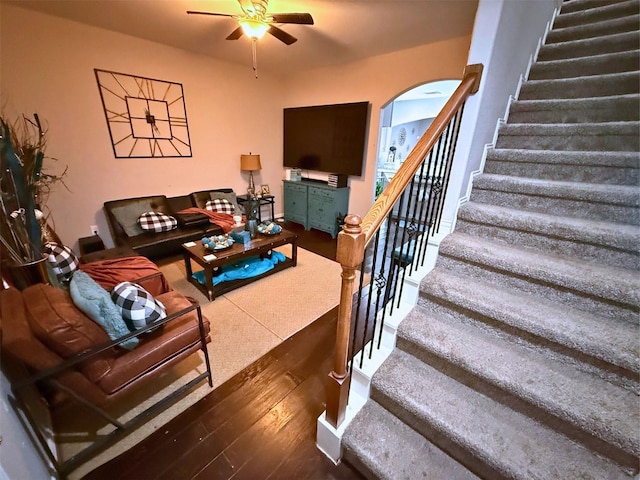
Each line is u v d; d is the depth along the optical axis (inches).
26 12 101.5
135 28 117.1
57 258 82.5
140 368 54.6
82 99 119.7
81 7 99.9
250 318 94.2
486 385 48.7
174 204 153.3
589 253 57.6
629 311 47.7
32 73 107.1
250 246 112.2
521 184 69.2
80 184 126.5
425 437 49.8
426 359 56.0
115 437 53.1
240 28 98.1
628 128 67.2
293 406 63.7
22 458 38.4
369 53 141.3
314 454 53.8
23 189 58.8
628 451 36.4
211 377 68.9
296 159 197.9
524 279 57.1
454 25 106.5
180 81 145.3
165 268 128.9
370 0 90.5
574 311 51.7
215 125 165.2
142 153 141.4
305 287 115.0
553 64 90.4
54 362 44.6
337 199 173.9
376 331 64.4
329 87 170.2
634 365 40.8
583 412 39.5
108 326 50.0
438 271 66.6
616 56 80.4
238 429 58.2
